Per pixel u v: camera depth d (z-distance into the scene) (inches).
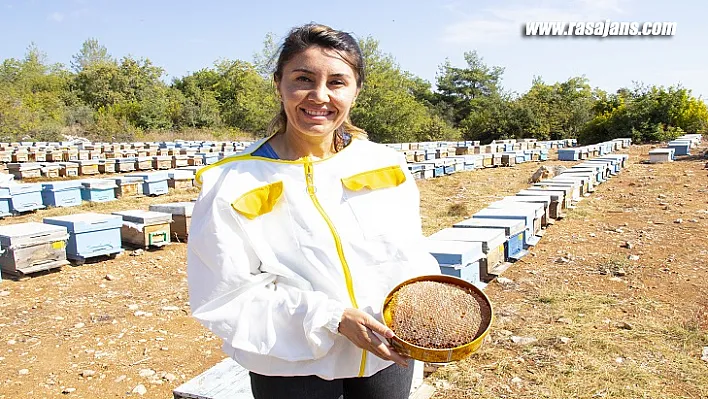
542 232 339.6
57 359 179.2
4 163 771.4
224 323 57.3
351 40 62.6
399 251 64.5
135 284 261.4
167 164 735.1
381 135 1498.5
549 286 240.4
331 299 58.4
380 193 64.7
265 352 57.0
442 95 2571.4
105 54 2758.4
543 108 1593.3
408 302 61.2
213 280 57.3
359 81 65.4
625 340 180.2
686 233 324.5
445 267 199.6
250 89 2114.9
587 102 1641.2
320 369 58.9
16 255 262.4
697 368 160.6
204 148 1007.6
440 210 436.1
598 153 865.5
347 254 60.7
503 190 544.1
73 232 286.8
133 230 323.6
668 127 1171.3
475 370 163.9
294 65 60.4
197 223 58.7
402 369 66.2
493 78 2551.7
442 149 884.0
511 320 202.4
